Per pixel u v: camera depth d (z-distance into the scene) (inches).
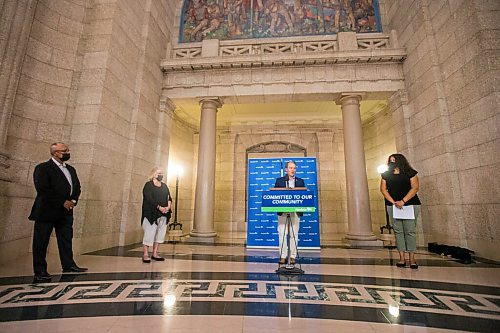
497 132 194.5
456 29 233.9
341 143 462.0
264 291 116.1
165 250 238.1
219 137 482.3
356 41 332.5
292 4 379.6
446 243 240.2
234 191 465.4
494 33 206.4
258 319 85.6
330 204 445.1
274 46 346.3
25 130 200.1
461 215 227.5
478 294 112.7
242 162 474.9
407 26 306.5
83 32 246.2
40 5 219.5
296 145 476.7
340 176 452.1
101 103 231.1
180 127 447.5
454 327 80.6
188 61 332.8
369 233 285.7
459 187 232.1
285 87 327.9
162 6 351.6
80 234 205.5
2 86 176.1
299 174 298.5
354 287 123.3
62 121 223.6
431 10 268.2
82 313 88.7
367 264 182.1
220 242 311.7
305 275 147.3
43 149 210.4
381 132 406.6
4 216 178.2
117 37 256.5
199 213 315.0
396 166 175.9
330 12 371.2
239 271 155.4
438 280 136.7
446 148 240.5
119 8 260.2
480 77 209.2
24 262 173.6
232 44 354.3
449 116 244.8
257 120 471.8
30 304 96.8
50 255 198.7
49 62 221.3
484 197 204.8
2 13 181.6
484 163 205.0
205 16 387.5
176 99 345.7
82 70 238.4
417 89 286.5
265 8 382.6
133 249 235.8
